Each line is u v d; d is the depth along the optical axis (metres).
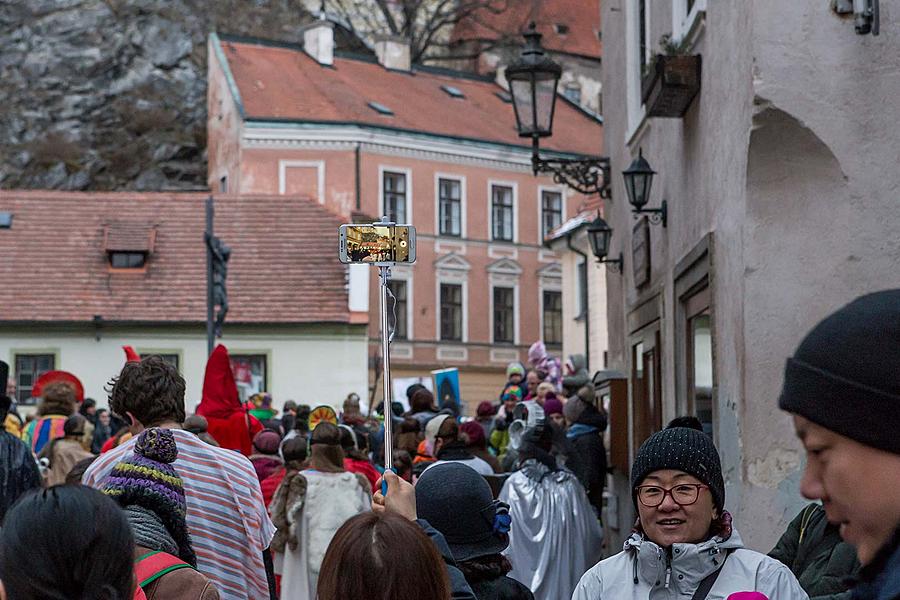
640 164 11.58
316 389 38.50
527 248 59.78
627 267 14.84
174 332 38.38
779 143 7.73
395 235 5.93
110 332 38.28
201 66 68.12
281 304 38.97
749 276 7.86
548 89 14.34
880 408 1.83
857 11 7.50
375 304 54.00
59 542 2.93
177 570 4.28
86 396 38.00
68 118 66.81
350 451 11.19
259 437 11.63
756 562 4.39
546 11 72.56
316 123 54.22
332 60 59.72
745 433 7.93
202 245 40.53
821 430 1.90
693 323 10.40
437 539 4.33
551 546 9.38
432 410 14.95
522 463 9.73
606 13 16.09
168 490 4.46
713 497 4.46
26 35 68.31
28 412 37.72
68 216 41.16
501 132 60.00
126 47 68.12
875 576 1.90
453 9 70.81
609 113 15.92
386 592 3.13
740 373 8.09
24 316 38.09
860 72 7.61
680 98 9.77
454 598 4.18
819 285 7.79
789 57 7.62
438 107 59.81
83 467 7.04
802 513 5.13
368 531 3.21
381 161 55.28
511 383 21.72
